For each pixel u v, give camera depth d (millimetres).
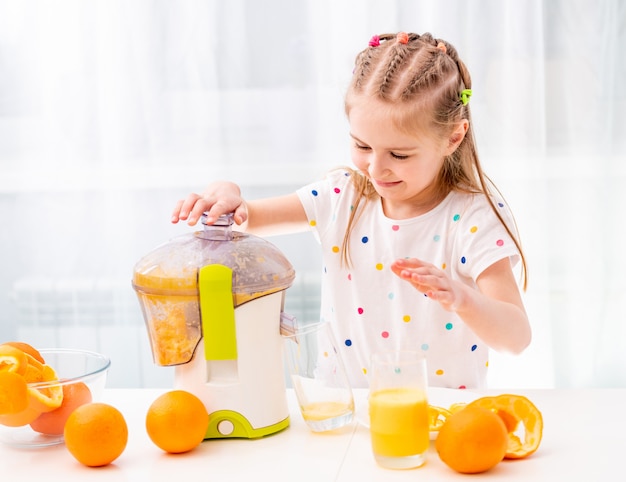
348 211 1520
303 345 1080
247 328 1050
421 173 1281
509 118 2109
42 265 2297
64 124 2236
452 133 1336
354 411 1116
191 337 1046
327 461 985
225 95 2188
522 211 2137
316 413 1075
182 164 2217
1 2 2213
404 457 952
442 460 951
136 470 978
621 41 2092
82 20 2203
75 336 2314
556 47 2105
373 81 1266
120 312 2293
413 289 1458
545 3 2086
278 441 1058
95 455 970
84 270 2291
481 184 1438
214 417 1060
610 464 946
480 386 1483
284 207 1527
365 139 1263
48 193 2268
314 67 2156
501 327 1190
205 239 1088
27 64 2230
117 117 2217
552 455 979
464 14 2088
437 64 1313
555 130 2127
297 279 2213
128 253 2266
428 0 2096
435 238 1446
